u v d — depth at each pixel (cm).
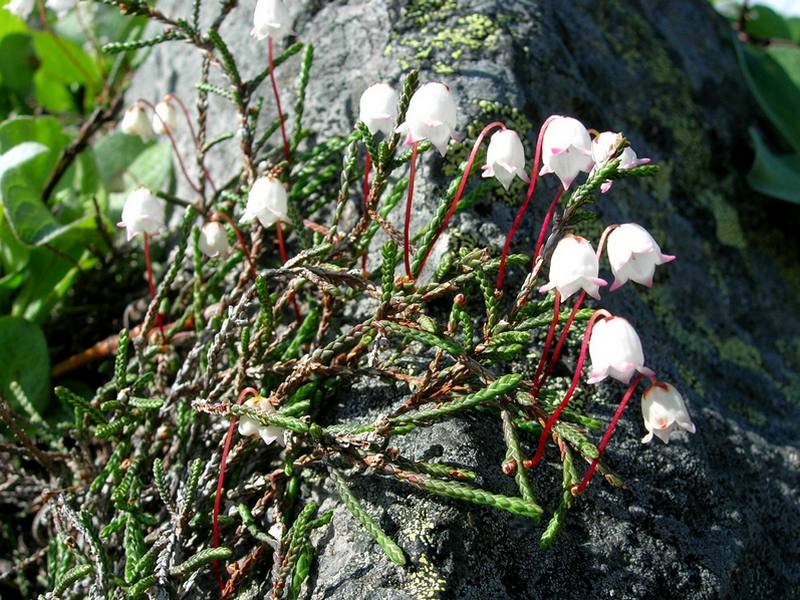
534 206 13
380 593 9
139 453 12
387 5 14
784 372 16
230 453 11
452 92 13
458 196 11
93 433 13
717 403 14
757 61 20
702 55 19
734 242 17
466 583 10
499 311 12
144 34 20
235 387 11
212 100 16
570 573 10
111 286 16
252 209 11
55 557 12
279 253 14
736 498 12
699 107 18
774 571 12
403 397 11
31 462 14
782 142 19
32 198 15
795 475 13
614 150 10
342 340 11
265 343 11
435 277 11
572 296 13
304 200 14
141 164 17
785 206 18
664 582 11
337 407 11
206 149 14
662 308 15
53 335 16
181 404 12
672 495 12
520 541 10
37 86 20
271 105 15
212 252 12
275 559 10
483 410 11
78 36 20
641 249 9
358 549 10
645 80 17
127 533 11
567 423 10
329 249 12
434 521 10
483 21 14
